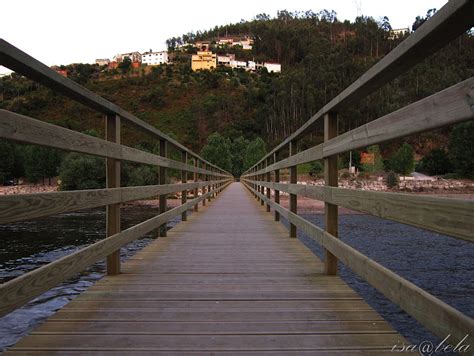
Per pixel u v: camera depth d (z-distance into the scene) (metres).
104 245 2.59
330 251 2.80
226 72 123.38
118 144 2.90
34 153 49.03
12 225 15.60
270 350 1.69
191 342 1.76
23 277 1.61
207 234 5.28
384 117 1.79
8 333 3.12
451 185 40.78
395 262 9.17
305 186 3.69
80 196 2.19
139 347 1.71
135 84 110.44
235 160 76.44
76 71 119.50
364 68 88.19
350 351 1.68
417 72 70.31
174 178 28.91
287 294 2.52
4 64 1.63
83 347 1.71
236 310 2.20
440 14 1.29
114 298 2.42
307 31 153.12
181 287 2.68
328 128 2.91
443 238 12.91
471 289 6.75
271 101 94.25
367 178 47.56
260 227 5.99
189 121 92.50
